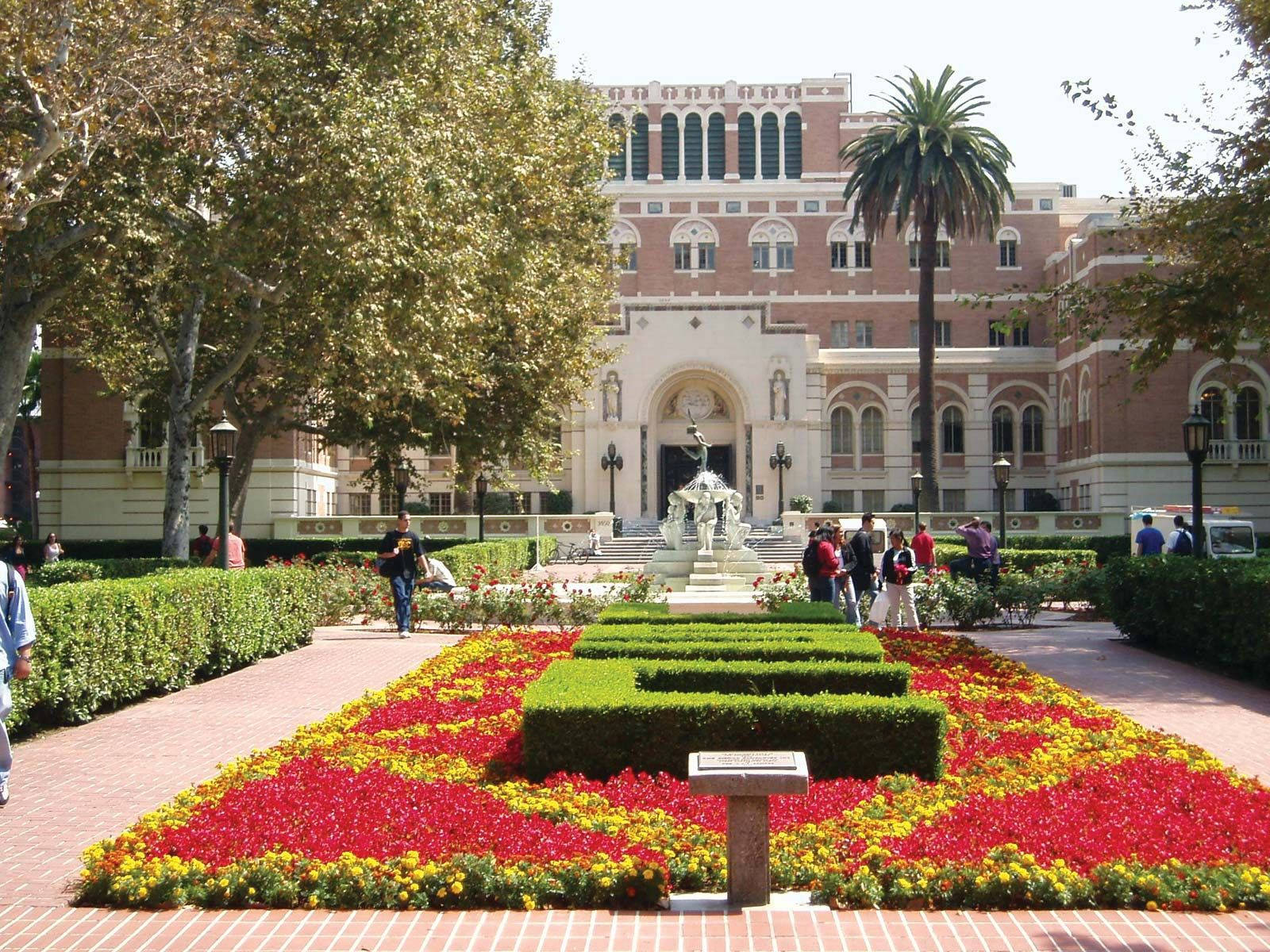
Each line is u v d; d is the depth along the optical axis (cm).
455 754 1149
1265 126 2244
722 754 793
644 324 6366
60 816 1006
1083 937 702
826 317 7194
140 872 783
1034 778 1055
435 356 2705
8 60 1875
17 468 6800
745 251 7250
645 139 7538
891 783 1027
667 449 6569
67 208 2356
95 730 1397
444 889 770
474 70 2783
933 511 5034
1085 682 1705
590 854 812
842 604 2397
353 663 1961
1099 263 5744
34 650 1316
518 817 910
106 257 2431
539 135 3189
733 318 6359
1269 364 5631
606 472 6300
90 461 5100
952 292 7175
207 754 1255
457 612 2481
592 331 3925
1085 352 6059
